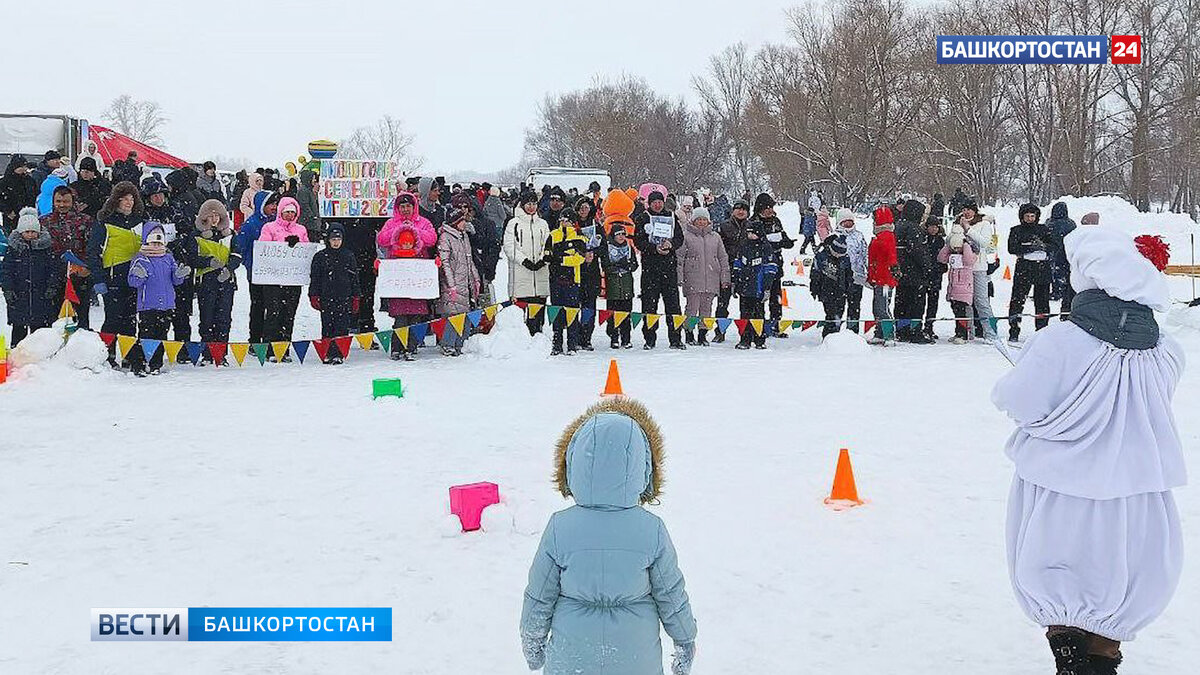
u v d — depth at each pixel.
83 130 23.97
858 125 53.44
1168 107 46.41
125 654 4.46
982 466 7.42
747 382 11.13
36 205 14.70
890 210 14.23
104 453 7.89
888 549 5.70
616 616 3.24
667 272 13.82
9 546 5.80
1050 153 46.59
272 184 17.20
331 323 12.57
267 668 4.34
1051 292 14.61
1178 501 6.48
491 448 8.00
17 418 9.15
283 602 5.01
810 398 10.16
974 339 14.53
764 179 78.69
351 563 5.53
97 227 11.22
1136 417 3.97
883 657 4.39
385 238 12.71
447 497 6.68
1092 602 3.93
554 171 37.16
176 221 12.05
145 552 5.70
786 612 4.86
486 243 14.39
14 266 11.53
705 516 6.27
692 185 81.56
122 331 11.46
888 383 11.05
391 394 10.05
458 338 13.09
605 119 82.94
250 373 11.67
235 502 6.62
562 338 13.59
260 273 12.40
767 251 13.95
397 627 4.73
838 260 14.23
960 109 50.47
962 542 5.80
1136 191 46.69
